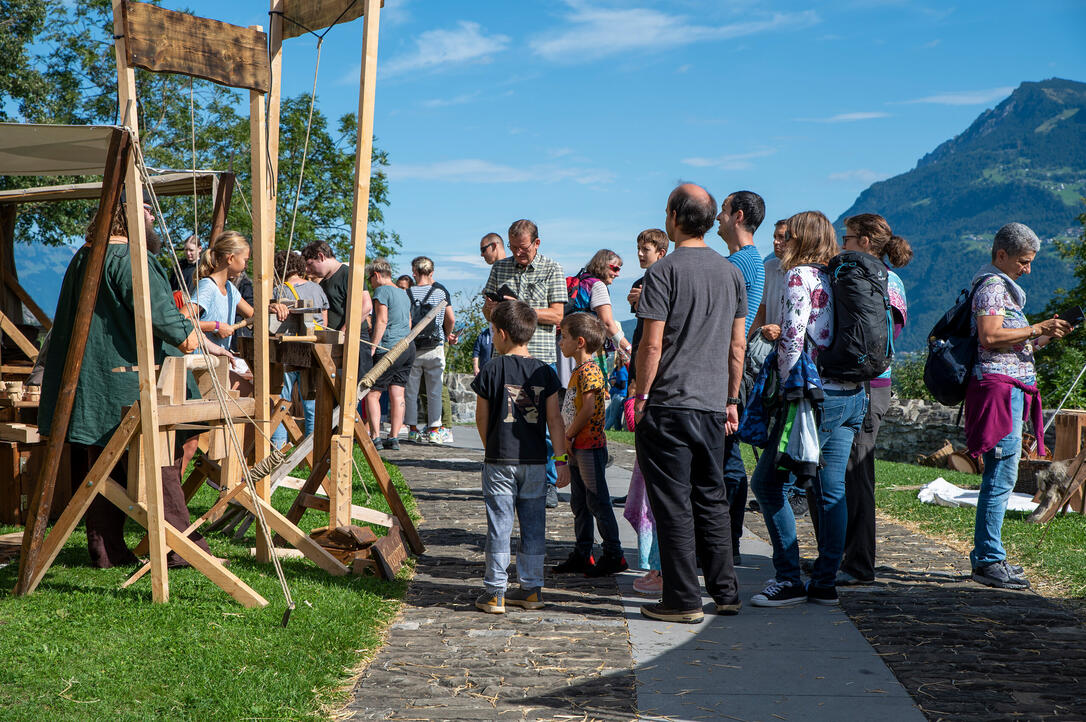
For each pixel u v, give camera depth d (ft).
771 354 15.15
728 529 14.28
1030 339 16.08
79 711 9.46
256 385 15.85
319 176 116.67
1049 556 17.72
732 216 17.03
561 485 16.70
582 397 16.19
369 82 15.33
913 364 161.58
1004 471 15.97
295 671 10.93
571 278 23.21
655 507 13.78
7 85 92.99
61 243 98.68
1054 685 11.08
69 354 13.52
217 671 10.73
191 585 14.37
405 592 15.23
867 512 16.08
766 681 11.23
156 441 13.42
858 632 13.25
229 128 107.24
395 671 11.43
